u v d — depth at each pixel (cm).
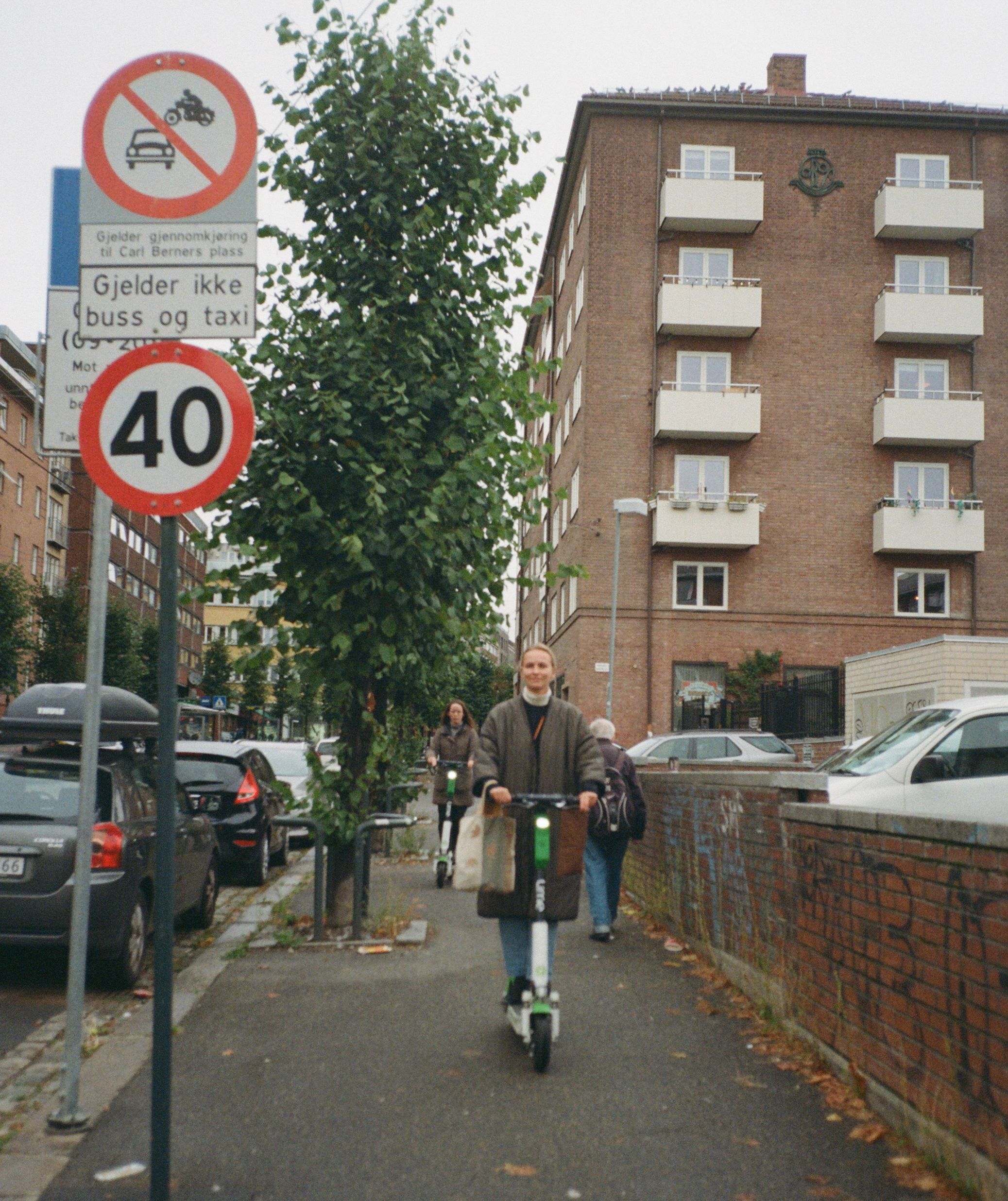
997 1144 377
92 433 405
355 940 892
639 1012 662
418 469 916
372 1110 489
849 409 3569
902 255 3612
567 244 4206
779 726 3177
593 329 3553
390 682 1002
